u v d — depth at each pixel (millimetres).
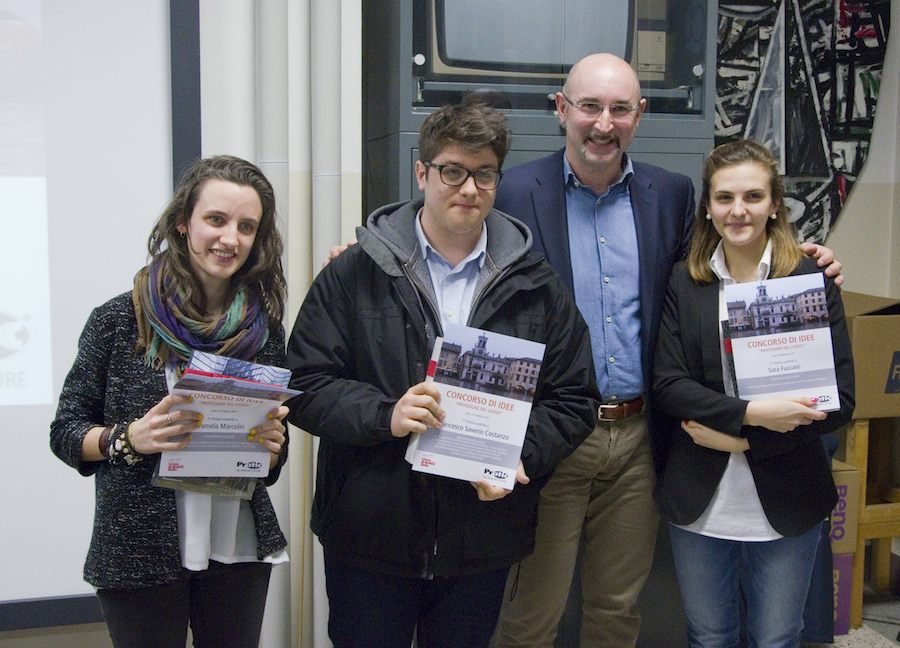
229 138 2318
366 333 1562
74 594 2211
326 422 1506
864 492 2688
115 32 2145
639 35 2363
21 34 2090
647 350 1934
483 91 2271
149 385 1396
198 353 1349
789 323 1721
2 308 2133
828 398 1716
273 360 1510
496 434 1496
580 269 1950
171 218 1424
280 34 2273
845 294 2852
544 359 1630
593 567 2082
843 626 2699
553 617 2025
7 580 2178
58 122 2129
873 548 3020
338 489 1578
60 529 2199
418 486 1538
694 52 2361
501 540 1570
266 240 1494
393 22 2248
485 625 1637
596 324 1949
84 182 2158
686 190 2055
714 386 1813
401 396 1539
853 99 2998
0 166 2104
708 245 1849
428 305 1551
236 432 1387
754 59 2875
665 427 1981
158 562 1382
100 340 1414
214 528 1449
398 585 1579
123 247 2199
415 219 1646
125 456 1351
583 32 2320
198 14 2168
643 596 2357
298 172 2363
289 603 2391
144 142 2189
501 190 1968
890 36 3027
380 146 2436
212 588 1497
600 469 1958
